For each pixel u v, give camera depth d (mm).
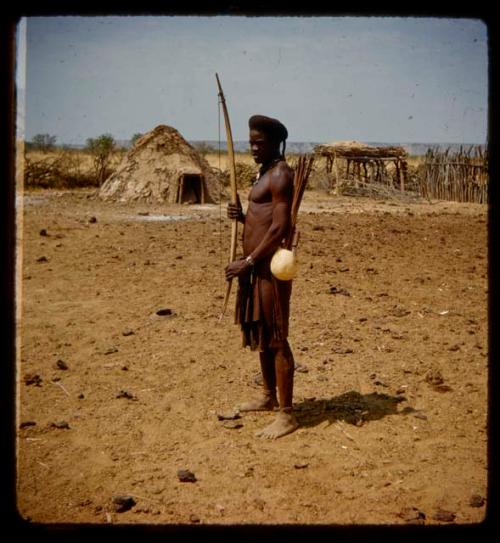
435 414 5195
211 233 15219
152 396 5539
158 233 15023
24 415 5090
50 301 8711
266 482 4059
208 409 5281
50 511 3686
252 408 5238
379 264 11602
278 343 4711
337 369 6246
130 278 10164
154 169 24562
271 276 4645
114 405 5328
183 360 6461
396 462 4363
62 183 31828
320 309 8430
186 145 25656
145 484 4027
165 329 7520
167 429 4887
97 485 4016
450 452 4520
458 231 16391
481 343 7102
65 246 12859
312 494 3904
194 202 24094
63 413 5148
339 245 13602
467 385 5812
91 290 9344
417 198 27453
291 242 4648
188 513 3666
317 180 33469
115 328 7543
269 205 4648
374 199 28203
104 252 12320
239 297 4820
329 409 5270
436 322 7949
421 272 11000
